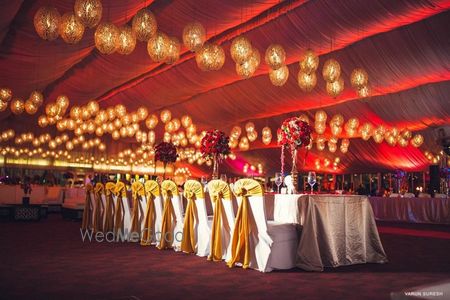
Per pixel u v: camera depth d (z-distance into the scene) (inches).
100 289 128.0
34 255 189.3
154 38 242.1
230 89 699.4
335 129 542.9
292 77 583.5
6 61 405.7
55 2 295.7
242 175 1080.8
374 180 831.7
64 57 416.2
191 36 231.9
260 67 523.8
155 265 168.4
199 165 1157.7
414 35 422.6
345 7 389.1
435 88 511.5
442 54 425.7
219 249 178.5
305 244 164.7
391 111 589.6
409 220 458.6
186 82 628.7
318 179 905.5
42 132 984.3
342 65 508.4
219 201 180.7
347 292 128.8
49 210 547.8
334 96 326.6
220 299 119.0
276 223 169.9
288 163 928.9
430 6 356.5
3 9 278.1
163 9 398.0
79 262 172.9
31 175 984.9
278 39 461.1
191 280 142.5
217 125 842.8
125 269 159.3
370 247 183.2
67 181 947.3
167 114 581.9
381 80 508.7
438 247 239.5
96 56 509.7
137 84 701.9
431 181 485.1
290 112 743.1
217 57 262.4
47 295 120.0
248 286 135.1
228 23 412.2
